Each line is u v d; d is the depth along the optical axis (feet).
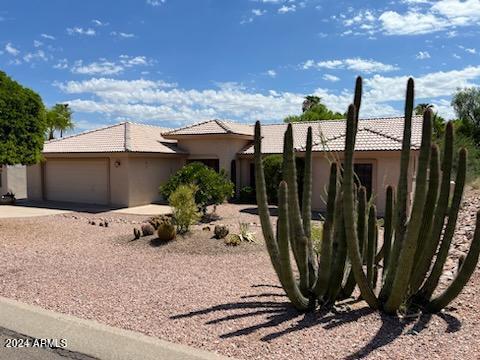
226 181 66.13
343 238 22.26
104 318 21.83
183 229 48.06
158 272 32.37
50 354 17.79
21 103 51.08
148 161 83.92
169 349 17.88
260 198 21.38
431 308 21.81
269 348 17.92
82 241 46.29
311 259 23.34
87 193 85.15
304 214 23.65
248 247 41.88
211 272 32.65
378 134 71.46
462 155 21.30
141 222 61.31
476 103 156.15
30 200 90.99
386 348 17.71
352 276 23.45
